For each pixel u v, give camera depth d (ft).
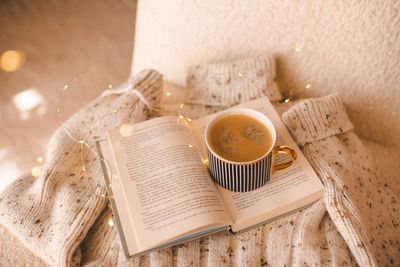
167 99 2.36
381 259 1.67
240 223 1.67
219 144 1.66
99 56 3.92
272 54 2.12
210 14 2.04
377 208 1.78
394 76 1.91
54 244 1.65
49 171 1.81
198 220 1.58
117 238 1.71
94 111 2.03
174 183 1.68
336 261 1.63
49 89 3.67
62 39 4.05
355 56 1.92
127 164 1.75
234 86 2.08
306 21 1.90
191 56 2.30
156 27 2.23
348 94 2.10
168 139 1.80
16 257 1.76
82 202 1.74
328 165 1.77
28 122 3.47
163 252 1.65
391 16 1.73
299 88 2.22
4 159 3.26
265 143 1.65
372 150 2.15
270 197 1.71
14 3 4.36
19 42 4.02
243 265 1.66
